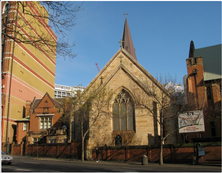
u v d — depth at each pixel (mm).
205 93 37656
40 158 36094
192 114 28344
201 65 38969
